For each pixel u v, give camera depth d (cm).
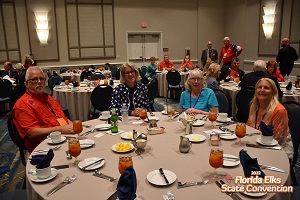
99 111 442
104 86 425
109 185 133
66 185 133
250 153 168
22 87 561
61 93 464
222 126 229
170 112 260
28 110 224
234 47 751
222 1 1089
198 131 216
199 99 295
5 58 880
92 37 956
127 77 294
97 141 197
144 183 132
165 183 130
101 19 955
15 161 343
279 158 160
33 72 236
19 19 874
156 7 1016
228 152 171
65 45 933
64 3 906
